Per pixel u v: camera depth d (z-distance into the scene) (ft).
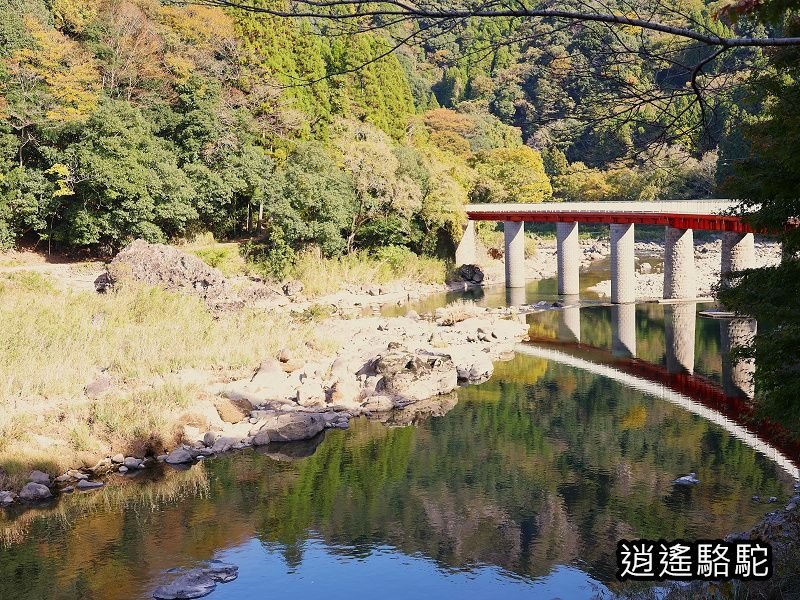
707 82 31.73
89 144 173.68
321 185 197.77
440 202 230.48
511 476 81.10
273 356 119.34
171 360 109.60
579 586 59.26
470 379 120.57
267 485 79.56
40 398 93.86
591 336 151.53
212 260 188.55
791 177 52.19
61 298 132.05
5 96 171.63
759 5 29.35
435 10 26.89
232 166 200.95
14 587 59.31
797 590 48.37
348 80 256.32
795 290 55.93
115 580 60.39
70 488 77.61
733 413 100.27
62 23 210.79
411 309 184.14
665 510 71.20
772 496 73.10
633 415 100.63
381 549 66.08
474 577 60.90
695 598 50.88
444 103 440.45
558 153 312.50
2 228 173.06
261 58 226.79
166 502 75.15
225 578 60.90
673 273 183.73
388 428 97.19
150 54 208.44
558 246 206.59
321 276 194.90
